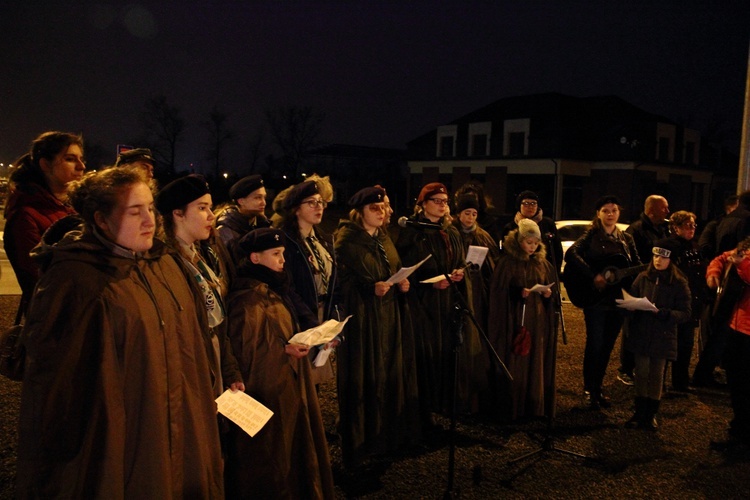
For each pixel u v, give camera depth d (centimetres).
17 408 455
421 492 355
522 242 461
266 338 279
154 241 234
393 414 394
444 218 466
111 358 195
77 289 190
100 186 203
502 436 441
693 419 483
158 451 205
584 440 436
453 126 3603
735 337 436
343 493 352
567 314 879
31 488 180
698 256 546
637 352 457
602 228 516
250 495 268
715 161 3781
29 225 304
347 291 380
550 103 3347
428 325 437
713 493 363
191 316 229
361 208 402
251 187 427
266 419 254
